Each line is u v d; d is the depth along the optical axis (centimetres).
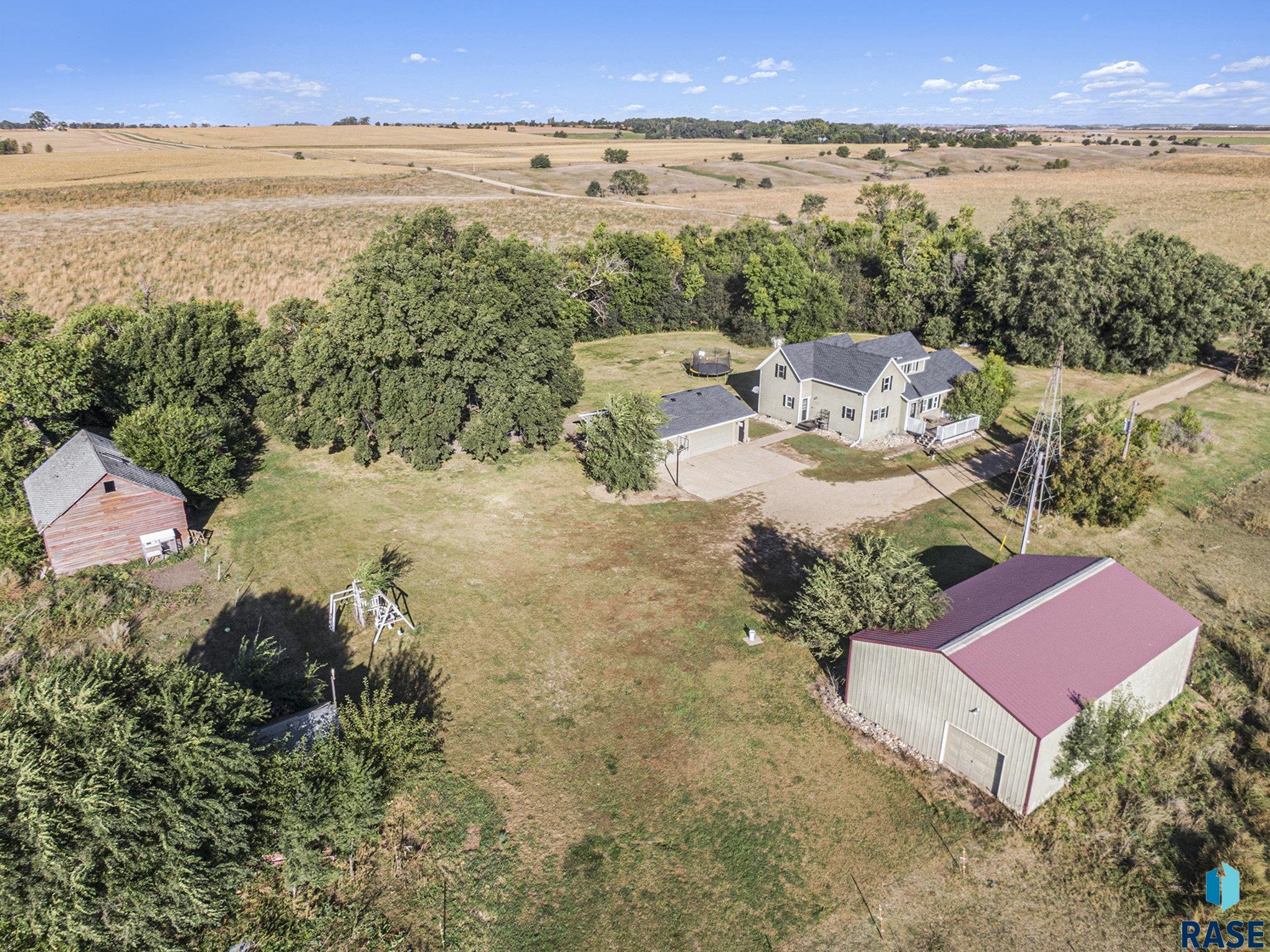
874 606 2394
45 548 3139
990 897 1839
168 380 4169
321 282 8188
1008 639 2241
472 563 3366
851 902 1831
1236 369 6119
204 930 1733
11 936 1545
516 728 2398
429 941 1742
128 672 1820
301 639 2820
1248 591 3131
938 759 2250
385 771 1972
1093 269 6188
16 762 1560
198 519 3722
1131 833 2008
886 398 4797
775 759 2273
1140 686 2294
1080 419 4281
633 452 3884
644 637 2853
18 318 3994
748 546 3506
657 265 7556
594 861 1945
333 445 4684
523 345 4381
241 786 1783
